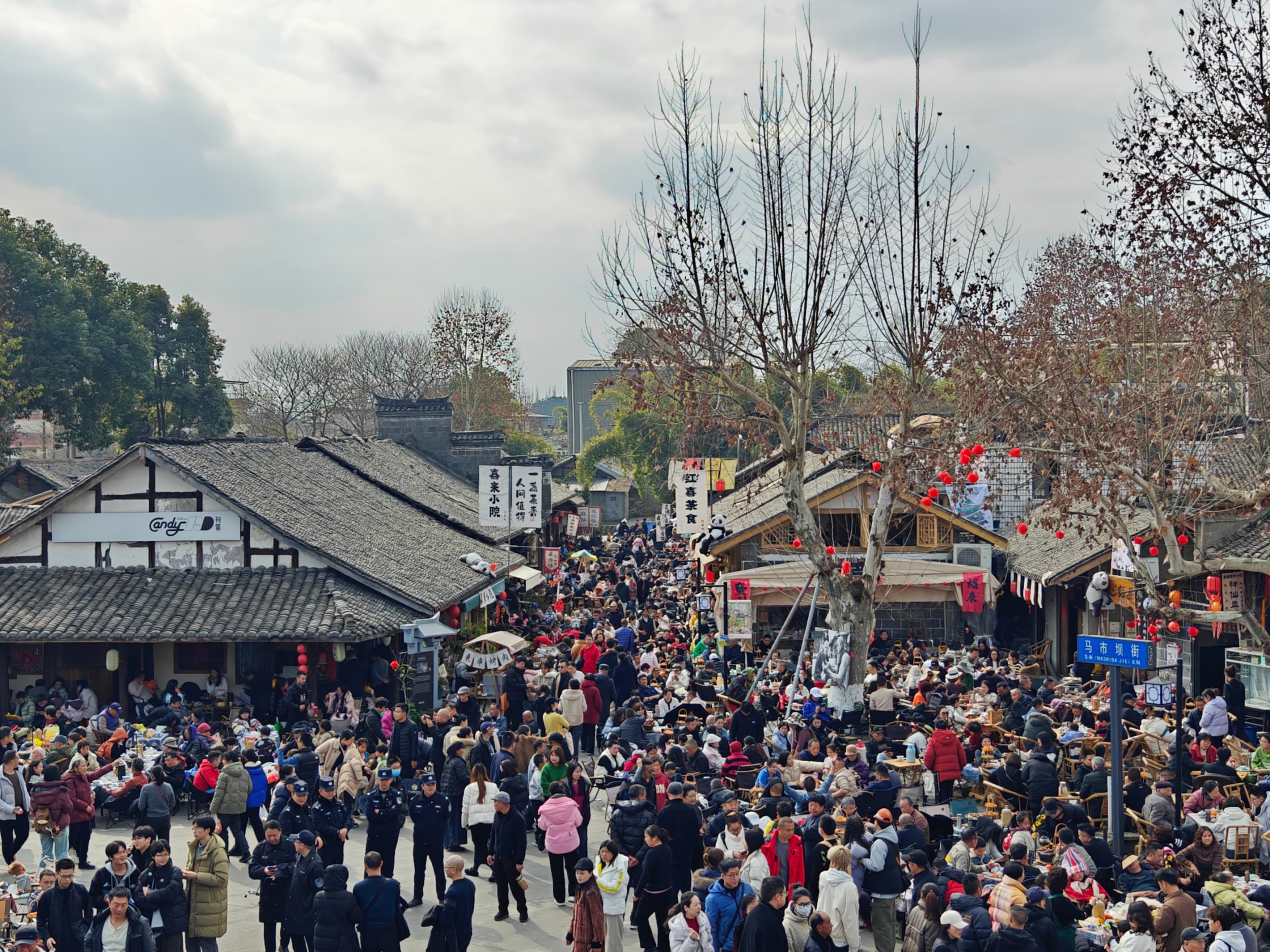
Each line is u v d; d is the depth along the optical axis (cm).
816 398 3250
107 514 2566
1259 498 1841
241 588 2470
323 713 2397
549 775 1631
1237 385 2205
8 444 5753
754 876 1230
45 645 2469
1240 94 1667
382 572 2606
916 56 2131
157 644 2481
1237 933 1072
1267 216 1708
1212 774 1739
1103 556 2656
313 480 3262
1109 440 1886
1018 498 3456
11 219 6228
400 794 1520
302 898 1212
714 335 2172
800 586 2995
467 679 2652
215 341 7819
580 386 11888
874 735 1895
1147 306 2194
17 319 5800
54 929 1154
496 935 1398
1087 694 2420
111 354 6353
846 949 1146
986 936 1086
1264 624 2359
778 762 1705
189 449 2728
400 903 1159
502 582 3400
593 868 1227
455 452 5197
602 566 5006
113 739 1998
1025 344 2247
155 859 1172
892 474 2169
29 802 1582
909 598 3044
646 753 1752
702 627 3503
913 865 1231
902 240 2152
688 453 3491
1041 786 1659
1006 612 3447
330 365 8400
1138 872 1330
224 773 1653
